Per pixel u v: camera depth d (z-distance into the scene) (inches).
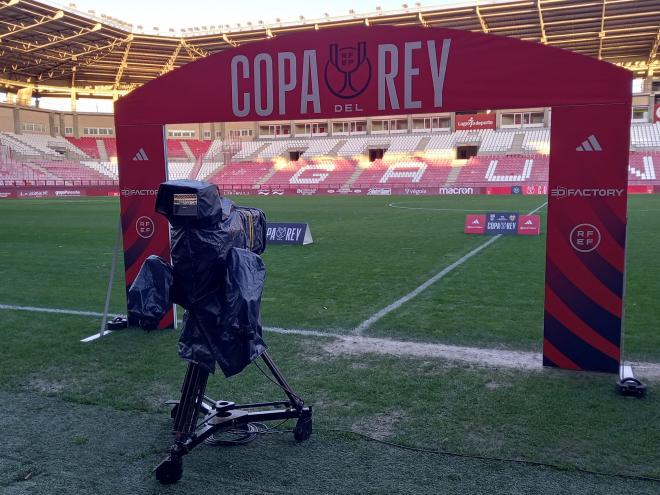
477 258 494.6
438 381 203.6
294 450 151.9
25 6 1545.3
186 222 135.6
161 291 135.6
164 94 257.4
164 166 266.5
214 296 139.4
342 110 231.6
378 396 189.6
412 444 154.0
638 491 129.6
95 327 282.5
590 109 203.5
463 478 135.9
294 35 233.3
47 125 2358.5
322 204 1362.0
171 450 135.9
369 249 561.9
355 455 148.6
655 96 2017.7
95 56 2118.6
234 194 2028.8
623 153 202.5
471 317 294.8
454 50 215.3
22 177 1966.0
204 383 145.8
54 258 522.9
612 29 1760.6
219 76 246.7
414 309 313.3
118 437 160.6
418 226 791.7
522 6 1637.6
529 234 665.0
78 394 192.7
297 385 200.1
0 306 330.3
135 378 208.5
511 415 173.0
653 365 220.2
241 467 143.1
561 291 215.0
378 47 223.6
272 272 437.7
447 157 2085.4
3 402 186.2
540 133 2090.3
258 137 2507.4
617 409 176.9
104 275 435.2
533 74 207.6
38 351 241.9
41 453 150.8
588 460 143.9
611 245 207.6
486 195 1706.4
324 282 395.5
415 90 221.1
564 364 217.5
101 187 2009.1
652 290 352.2
